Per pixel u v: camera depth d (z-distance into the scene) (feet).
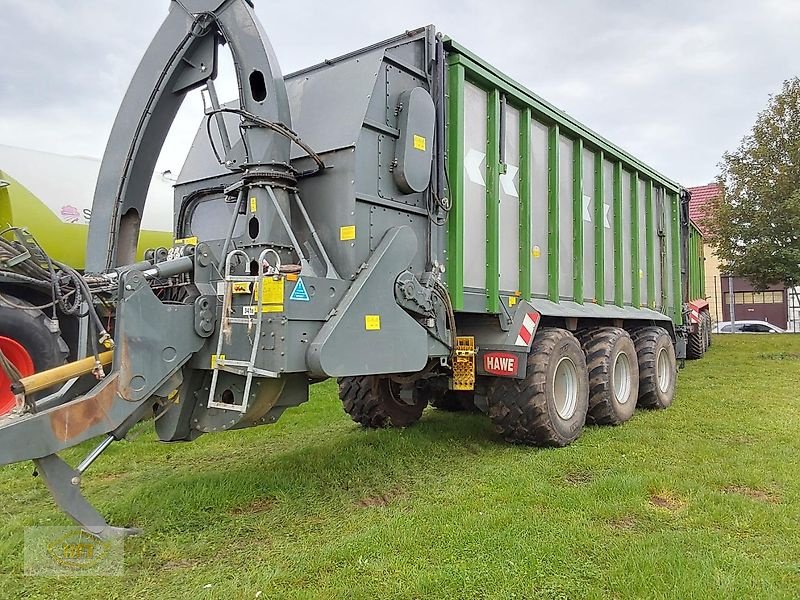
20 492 14.26
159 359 11.23
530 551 10.55
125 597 9.32
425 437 19.27
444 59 15.89
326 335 11.97
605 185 24.86
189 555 10.85
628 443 18.53
